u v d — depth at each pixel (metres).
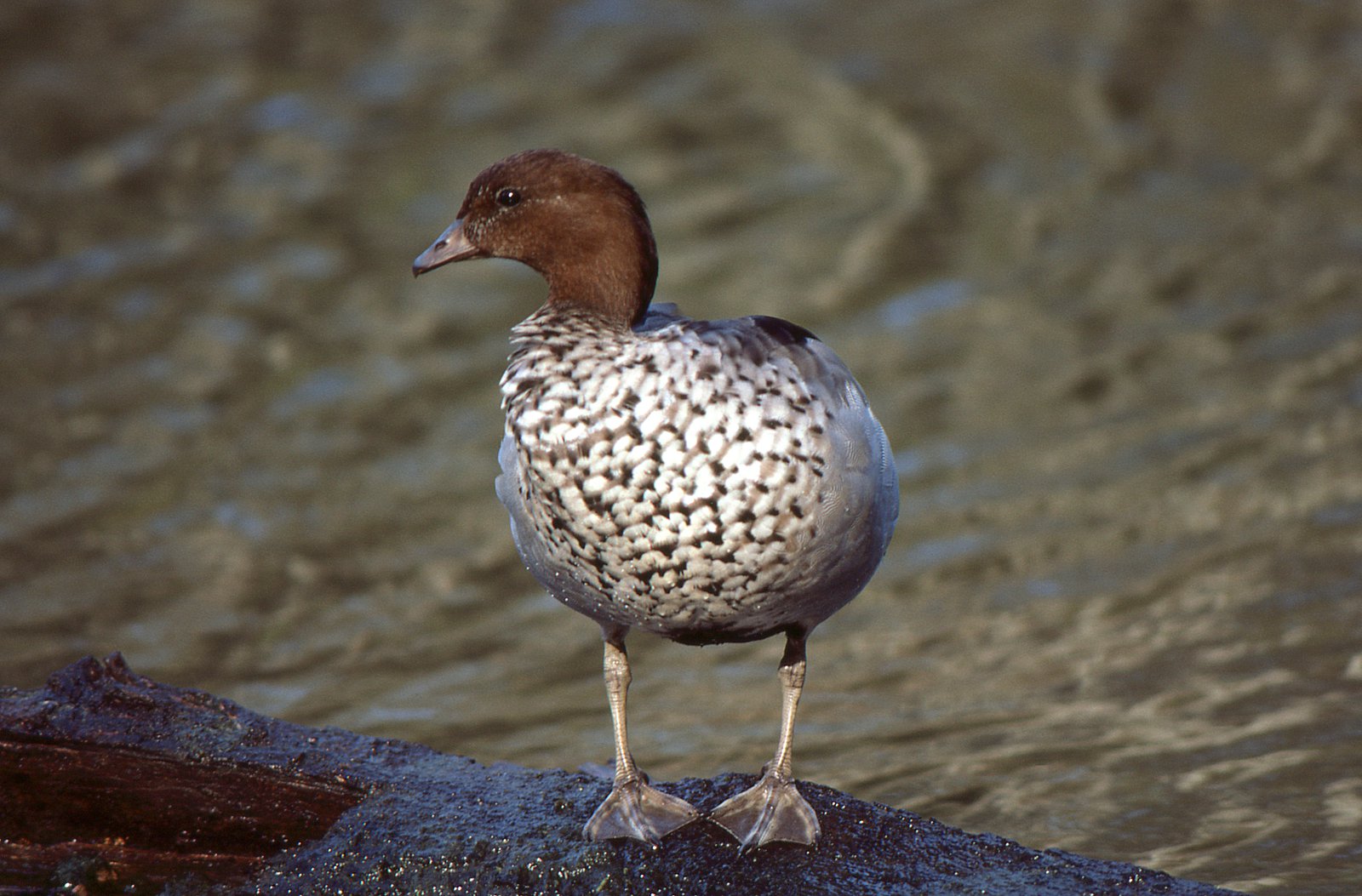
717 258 17.58
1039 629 11.05
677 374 6.44
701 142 20.08
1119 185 19.11
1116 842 8.29
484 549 12.62
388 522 12.98
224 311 16.52
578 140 20.03
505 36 22.94
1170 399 14.63
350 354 15.79
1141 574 11.69
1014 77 21.69
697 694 10.48
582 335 6.65
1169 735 9.41
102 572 12.02
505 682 10.59
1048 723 9.72
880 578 12.04
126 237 17.89
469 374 15.48
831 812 7.02
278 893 7.10
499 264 17.88
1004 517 12.77
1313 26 23.14
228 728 7.48
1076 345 15.79
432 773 7.46
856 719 9.98
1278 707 9.63
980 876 6.64
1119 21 23.39
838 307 16.59
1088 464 13.56
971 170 19.45
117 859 7.37
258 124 20.41
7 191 18.69
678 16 23.61
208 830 7.38
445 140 20.08
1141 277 17.11
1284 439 13.69
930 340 15.98
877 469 6.70
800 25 23.33
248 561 12.27
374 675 10.69
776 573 6.53
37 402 14.70
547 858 6.90
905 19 23.61
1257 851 8.09
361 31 23.03
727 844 6.84
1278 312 16.20
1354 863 7.91
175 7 23.67
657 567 6.54
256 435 14.30
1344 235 17.80
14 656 10.74
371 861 7.08
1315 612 10.82
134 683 7.56
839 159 19.67
